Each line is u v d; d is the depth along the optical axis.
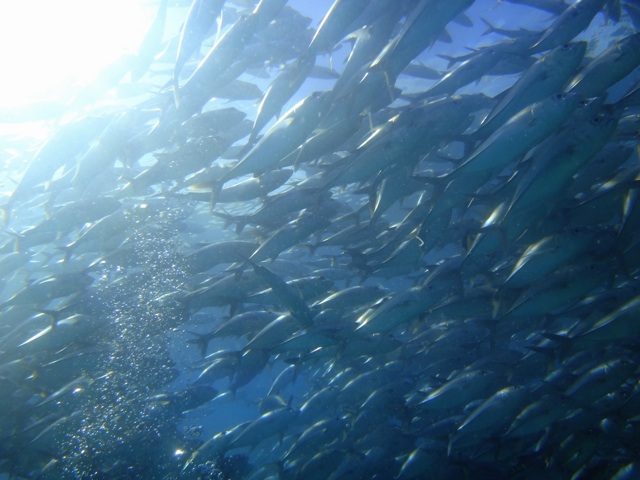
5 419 2.80
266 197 2.67
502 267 2.46
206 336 2.63
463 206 2.55
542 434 2.23
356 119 2.26
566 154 1.83
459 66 2.40
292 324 2.50
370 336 2.52
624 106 1.86
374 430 2.76
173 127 2.53
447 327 2.81
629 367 1.99
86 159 2.58
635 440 2.03
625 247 2.08
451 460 2.34
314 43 2.04
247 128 2.76
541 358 2.52
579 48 1.86
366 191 2.33
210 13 2.00
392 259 2.46
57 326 2.75
